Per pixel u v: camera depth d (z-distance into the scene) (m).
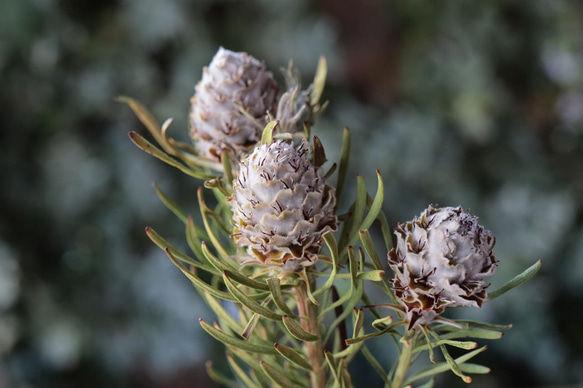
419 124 1.06
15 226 0.98
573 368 1.08
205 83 0.35
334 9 1.05
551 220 1.09
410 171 1.05
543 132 1.19
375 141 1.04
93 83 0.97
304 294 0.33
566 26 1.10
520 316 1.07
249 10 0.99
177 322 0.98
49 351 0.98
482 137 1.06
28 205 0.98
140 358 0.99
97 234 1.00
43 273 1.00
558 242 1.10
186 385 1.03
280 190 0.31
